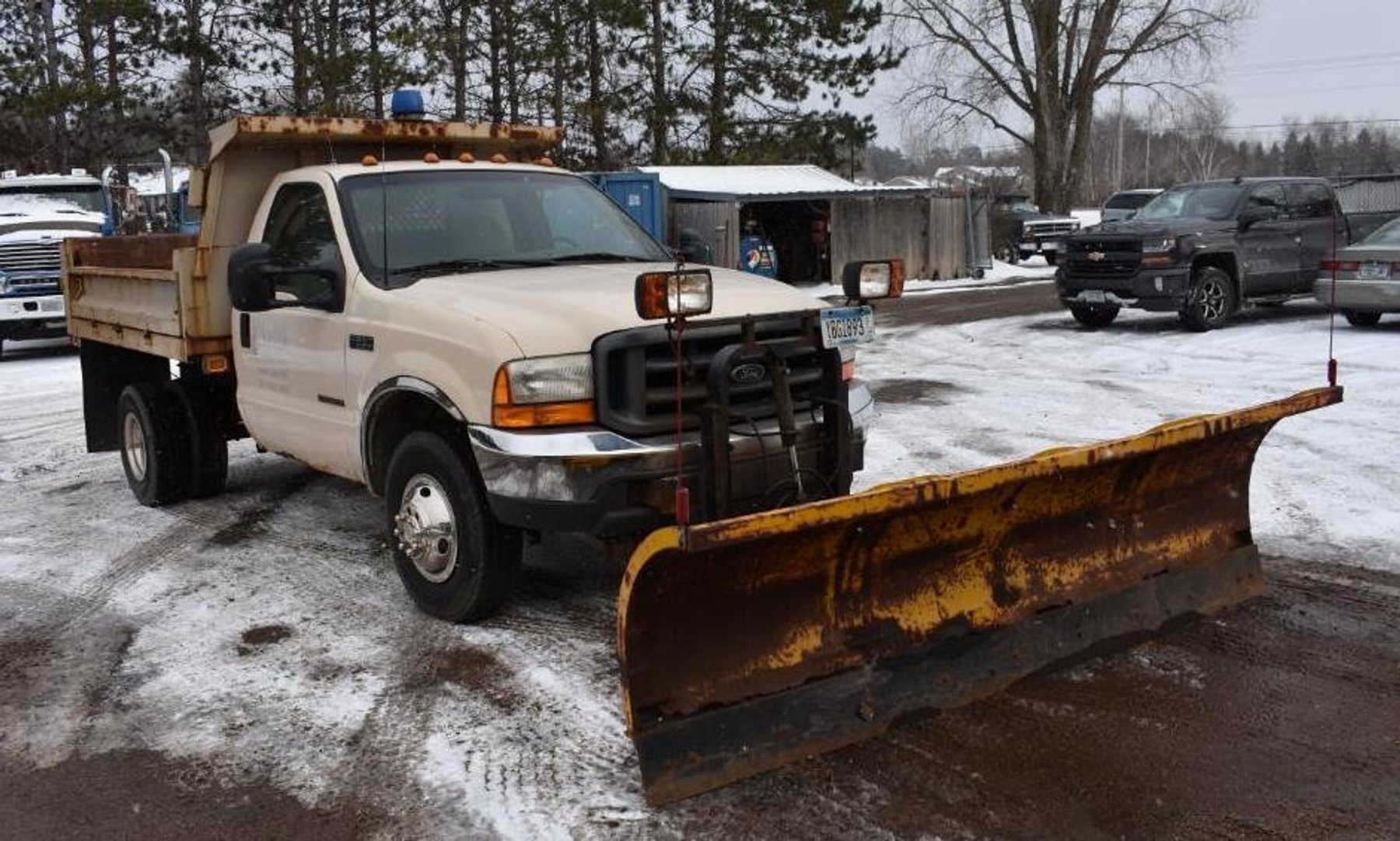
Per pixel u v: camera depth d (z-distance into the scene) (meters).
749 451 4.77
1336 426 8.97
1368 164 81.88
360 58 28.88
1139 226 15.06
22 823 3.82
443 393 4.97
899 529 4.21
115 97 29.53
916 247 29.56
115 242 9.19
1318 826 3.58
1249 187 15.51
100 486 8.74
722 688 3.93
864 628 4.27
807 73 32.88
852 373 5.68
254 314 6.48
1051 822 3.62
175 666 5.06
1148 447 4.61
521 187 6.37
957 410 10.29
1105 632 4.82
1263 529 6.54
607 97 31.67
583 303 4.88
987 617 4.56
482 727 4.38
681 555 3.69
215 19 29.92
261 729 4.43
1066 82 39.97
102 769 4.17
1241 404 10.02
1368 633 5.02
